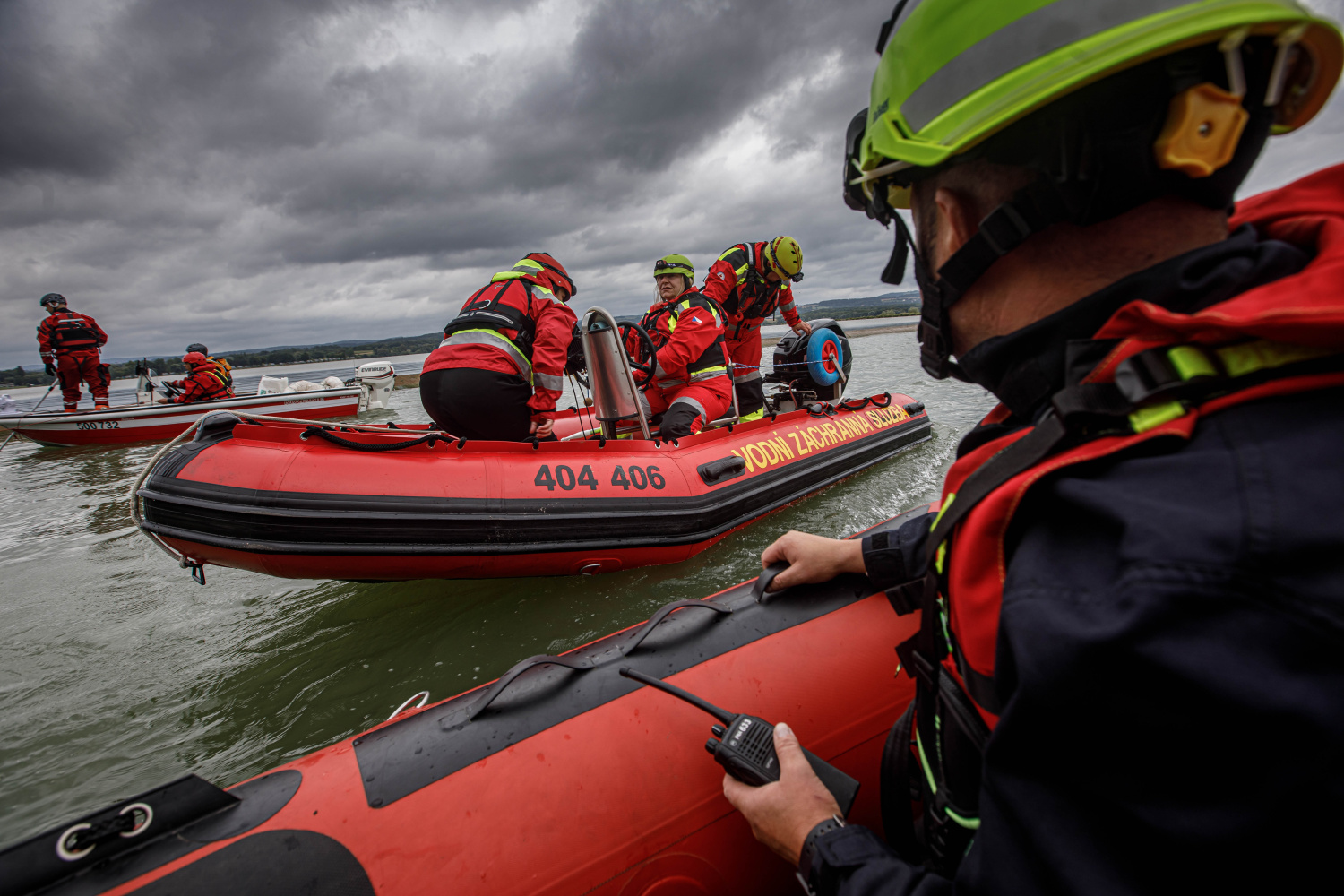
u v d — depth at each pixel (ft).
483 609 7.48
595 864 2.68
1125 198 1.26
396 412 32.91
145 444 24.59
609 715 3.12
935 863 2.02
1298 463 0.97
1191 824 0.96
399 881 2.48
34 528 12.41
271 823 2.55
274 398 27.86
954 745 1.83
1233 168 1.25
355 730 5.49
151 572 9.39
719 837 2.89
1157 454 1.18
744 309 14.33
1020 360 1.51
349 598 8.03
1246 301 1.13
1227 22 1.11
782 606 3.79
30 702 5.95
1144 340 1.25
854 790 2.34
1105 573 1.10
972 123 1.36
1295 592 0.88
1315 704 0.84
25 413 23.56
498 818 2.68
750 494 9.48
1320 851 0.89
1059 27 1.26
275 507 6.39
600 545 7.75
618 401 9.13
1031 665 1.10
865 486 11.98
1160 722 0.97
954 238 1.59
